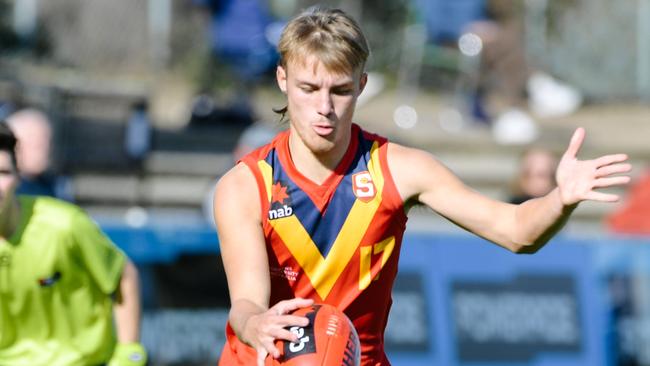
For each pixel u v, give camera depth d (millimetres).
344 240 13031
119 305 17969
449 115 48656
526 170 28125
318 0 53688
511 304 26172
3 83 40125
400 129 45781
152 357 24766
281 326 11055
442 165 13109
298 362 11273
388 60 53812
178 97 49250
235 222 12844
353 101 12297
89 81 48375
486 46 49625
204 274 25094
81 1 51812
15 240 16953
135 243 24766
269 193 13023
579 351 26266
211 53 47562
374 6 54656
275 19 49250
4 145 16469
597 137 46594
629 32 55344
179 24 52250
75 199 38344
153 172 40281
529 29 53844
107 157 39500
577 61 55500
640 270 26578
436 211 12977
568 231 34750
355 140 13211
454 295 26016
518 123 46125
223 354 14273
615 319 26422
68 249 17219
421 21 50906
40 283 17188
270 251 13125
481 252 26172
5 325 17422
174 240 24984
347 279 13164
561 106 52344
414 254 26016
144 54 52219
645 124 50188
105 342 17953
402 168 13047
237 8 44844
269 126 33312
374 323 13570
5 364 17484
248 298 12180
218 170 40594
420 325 25828
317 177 13023
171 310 24891
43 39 51531
